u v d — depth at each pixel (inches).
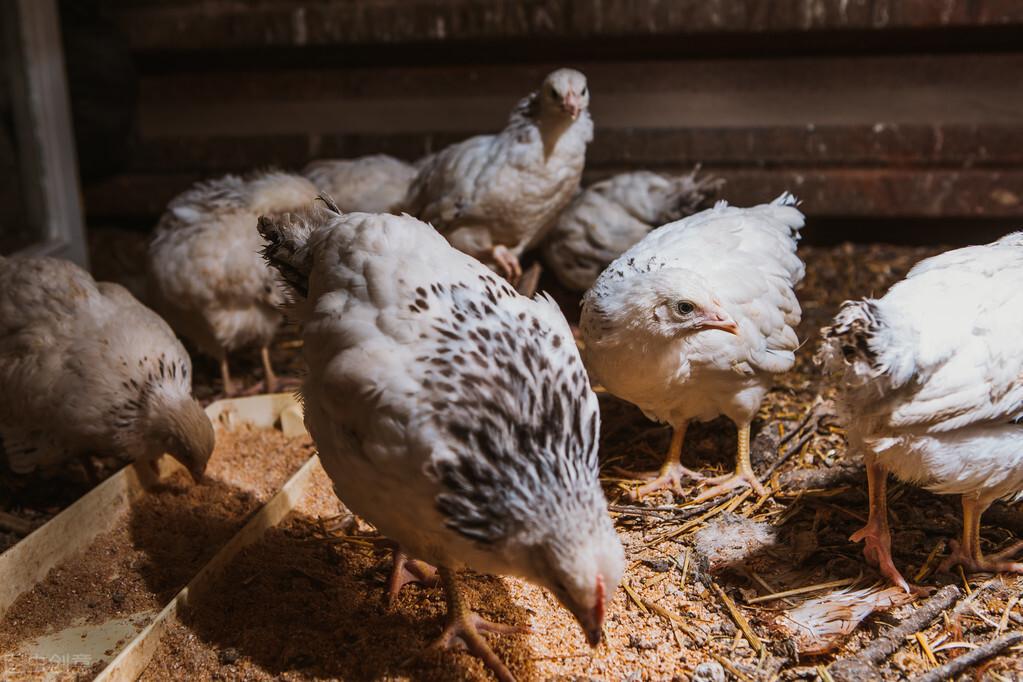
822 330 30.4
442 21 56.8
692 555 34.8
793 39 55.7
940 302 30.9
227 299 45.4
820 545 34.8
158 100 62.7
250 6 58.9
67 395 38.0
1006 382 30.2
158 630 32.1
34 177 55.9
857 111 56.9
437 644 31.0
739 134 57.6
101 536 37.0
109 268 60.1
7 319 38.8
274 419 44.2
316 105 61.3
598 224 49.6
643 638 31.8
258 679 30.8
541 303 32.1
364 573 34.9
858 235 59.8
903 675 30.3
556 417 28.6
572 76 44.6
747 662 30.9
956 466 30.9
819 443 40.0
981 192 56.0
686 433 41.9
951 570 33.6
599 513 27.9
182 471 40.9
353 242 30.9
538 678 30.4
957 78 55.5
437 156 49.9
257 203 45.9
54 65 55.2
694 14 54.7
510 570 28.4
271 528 37.1
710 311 33.9
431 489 27.7
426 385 28.0
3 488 41.4
